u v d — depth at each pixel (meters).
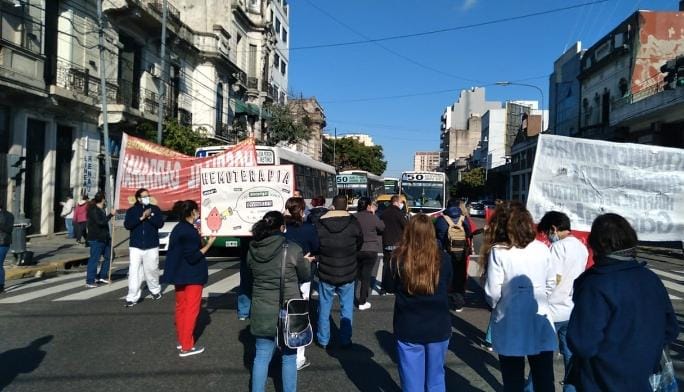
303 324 4.45
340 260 6.41
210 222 8.38
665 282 11.90
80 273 13.19
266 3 46.31
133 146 10.79
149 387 5.15
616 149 7.50
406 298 3.98
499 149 81.19
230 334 7.14
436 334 3.93
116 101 23.41
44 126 19.83
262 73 44.12
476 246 19.44
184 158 11.29
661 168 7.48
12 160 13.42
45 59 19.27
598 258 2.94
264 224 4.56
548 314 4.01
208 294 10.02
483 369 5.84
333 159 77.81
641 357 2.69
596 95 36.22
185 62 31.91
